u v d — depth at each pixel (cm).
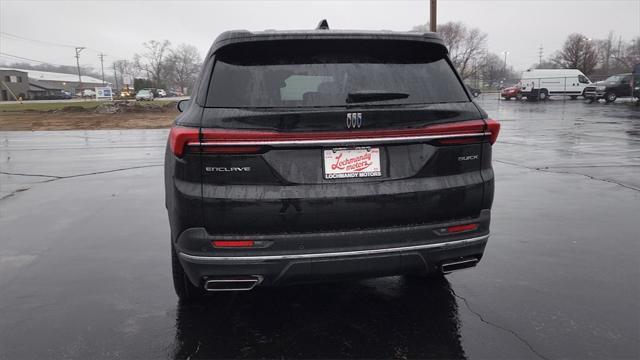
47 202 670
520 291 355
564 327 301
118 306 339
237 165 256
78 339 294
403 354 274
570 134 1536
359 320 314
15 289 370
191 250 262
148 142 1544
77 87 13000
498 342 285
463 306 332
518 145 1262
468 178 286
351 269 267
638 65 3162
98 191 745
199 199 256
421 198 273
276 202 256
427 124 273
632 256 425
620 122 1978
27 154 1234
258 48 279
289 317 320
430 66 296
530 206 607
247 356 274
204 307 337
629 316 314
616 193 676
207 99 265
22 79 10475
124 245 476
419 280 378
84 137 1767
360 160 268
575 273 388
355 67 280
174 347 285
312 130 258
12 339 294
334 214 262
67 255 447
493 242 468
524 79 4088
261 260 257
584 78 3966
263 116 255
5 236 509
